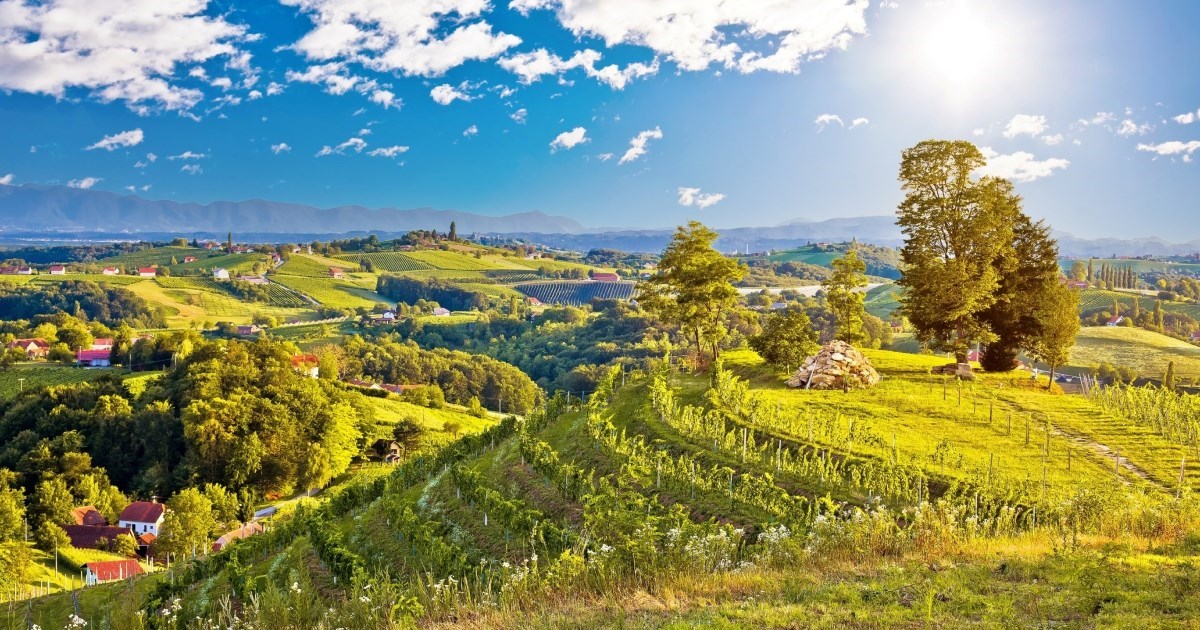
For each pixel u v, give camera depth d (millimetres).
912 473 29500
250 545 49625
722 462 33969
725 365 62375
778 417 39062
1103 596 14586
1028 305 54969
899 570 17562
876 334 143375
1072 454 34938
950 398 46875
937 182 54125
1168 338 140875
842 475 30984
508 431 58188
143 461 113062
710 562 19656
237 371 121812
